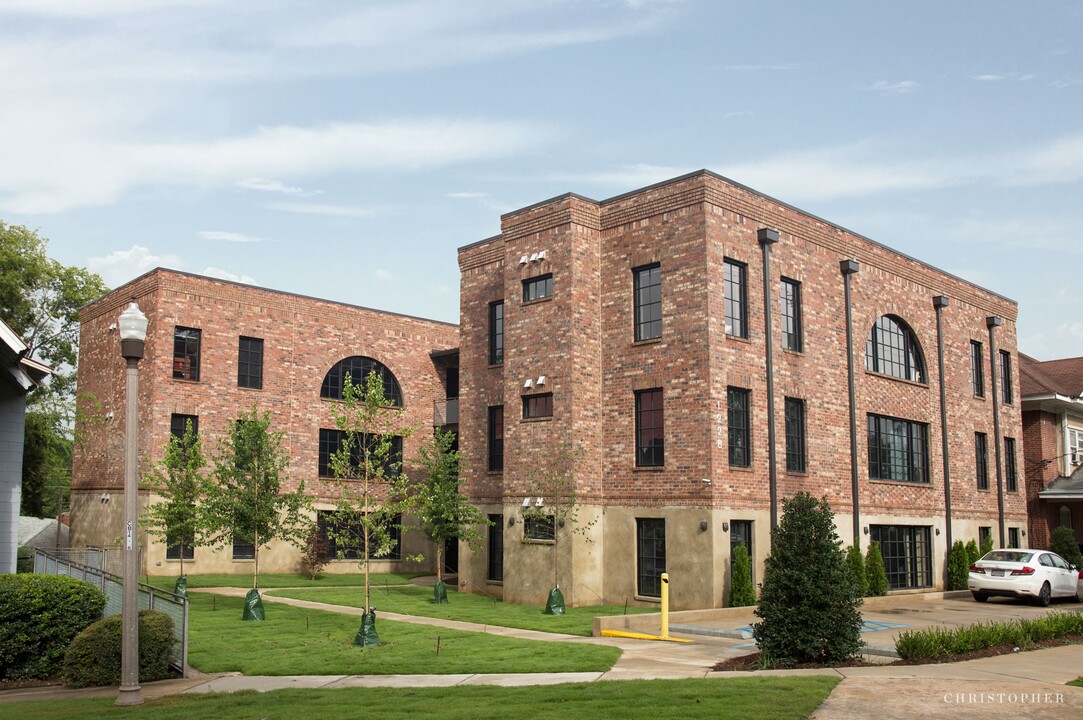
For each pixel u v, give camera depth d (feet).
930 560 97.71
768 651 45.24
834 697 35.17
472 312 96.94
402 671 45.42
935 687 36.65
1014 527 112.37
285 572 112.06
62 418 113.19
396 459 122.72
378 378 64.13
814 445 83.15
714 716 32.17
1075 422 128.98
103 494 111.86
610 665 45.50
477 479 93.04
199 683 44.55
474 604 79.15
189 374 106.63
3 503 62.34
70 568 69.10
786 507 47.85
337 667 46.68
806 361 83.56
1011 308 118.52
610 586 78.33
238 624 62.34
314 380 116.67
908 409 96.53
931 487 98.43
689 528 73.00
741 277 78.64
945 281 105.29
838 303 88.53
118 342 112.88
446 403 123.24
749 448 76.64
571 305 79.71
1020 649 48.78
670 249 77.20
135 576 40.83
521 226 85.35
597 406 80.74
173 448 86.79
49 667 48.55
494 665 46.06
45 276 140.05
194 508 81.35
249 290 111.96
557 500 77.36
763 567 75.36
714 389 73.36
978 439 109.50
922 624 63.87
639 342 78.38
